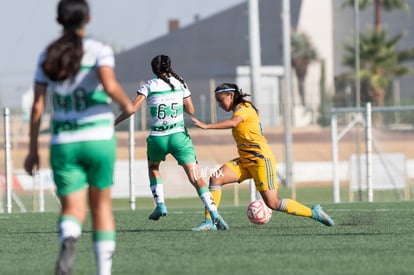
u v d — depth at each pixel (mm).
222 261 17234
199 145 72688
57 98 13500
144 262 17297
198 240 21266
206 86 132750
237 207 35062
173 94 24406
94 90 13492
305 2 154000
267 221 24562
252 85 46812
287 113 60438
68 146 13422
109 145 13539
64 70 13242
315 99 129375
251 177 23984
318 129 89438
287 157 59750
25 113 71188
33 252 19469
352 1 155375
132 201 37406
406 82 154750
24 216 31219
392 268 16141
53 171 13680
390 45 149375
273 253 18391
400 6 154250
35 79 13586
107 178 13672
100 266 13742
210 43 150000
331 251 18641
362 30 160375
